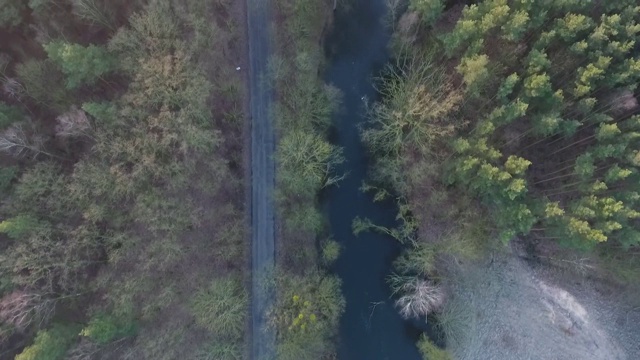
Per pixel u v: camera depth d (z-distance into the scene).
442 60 33.91
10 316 27.38
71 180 30.98
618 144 28.38
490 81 30.94
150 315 32.41
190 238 34.38
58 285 30.19
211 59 35.09
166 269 33.31
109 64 29.95
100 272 31.28
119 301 30.59
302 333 34.25
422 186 36.34
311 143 35.81
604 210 28.06
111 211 31.55
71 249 29.73
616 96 29.03
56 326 29.28
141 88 30.95
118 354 31.58
